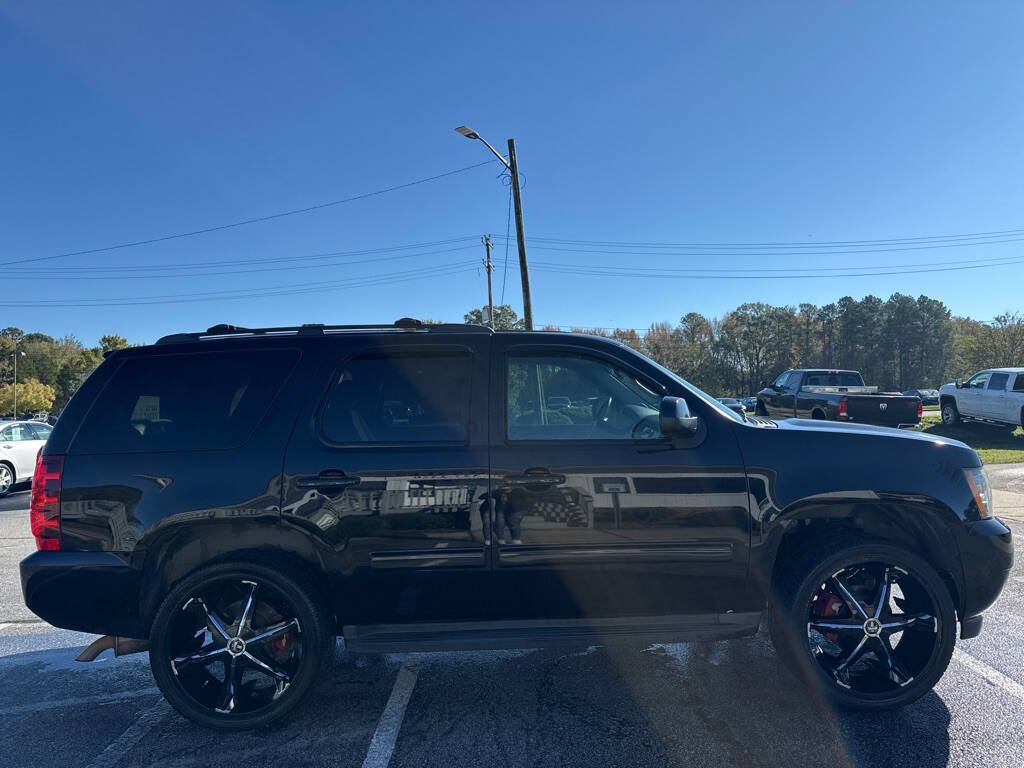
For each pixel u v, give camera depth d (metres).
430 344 3.37
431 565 3.10
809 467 3.17
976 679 3.53
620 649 4.02
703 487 3.13
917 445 3.27
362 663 3.93
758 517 3.14
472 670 3.79
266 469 3.11
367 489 3.09
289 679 3.14
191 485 3.09
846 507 3.21
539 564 3.11
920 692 3.14
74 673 3.99
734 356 92.44
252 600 3.15
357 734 3.11
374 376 3.32
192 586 3.06
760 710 3.22
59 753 3.03
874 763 2.74
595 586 3.16
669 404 2.99
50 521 3.11
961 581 3.20
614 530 3.11
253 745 3.04
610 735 3.02
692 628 3.17
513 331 3.44
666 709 3.26
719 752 2.85
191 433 3.21
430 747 2.97
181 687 3.11
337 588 3.13
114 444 3.19
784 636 3.27
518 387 3.34
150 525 3.06
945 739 2.93
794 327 93.88
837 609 3.25
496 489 3.10
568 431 3.27
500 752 2.90
